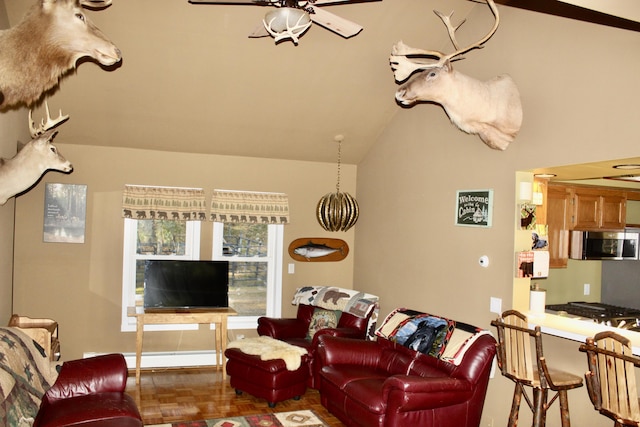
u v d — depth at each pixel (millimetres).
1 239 4125
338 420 4270
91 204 5445
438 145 4738
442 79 3502
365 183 6160
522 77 3754
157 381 5184
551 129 3506
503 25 3947
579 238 4777
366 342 4570
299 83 4816
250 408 4492
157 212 5586
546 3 3492
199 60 4391
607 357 2566
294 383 4637
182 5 3820
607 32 3121
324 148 5953
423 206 4938
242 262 6117
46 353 3588
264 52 4391
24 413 2773
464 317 4320
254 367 4621
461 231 4391
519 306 3842
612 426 3230
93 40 2963
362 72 4773
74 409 3094
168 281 5352
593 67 3205
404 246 5246
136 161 5605
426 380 3502
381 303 5668
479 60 4188
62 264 5355
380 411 3555
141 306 5621
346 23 3088
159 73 4488
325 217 6082
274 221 6059
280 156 6066
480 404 3727
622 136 3012
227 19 3992
